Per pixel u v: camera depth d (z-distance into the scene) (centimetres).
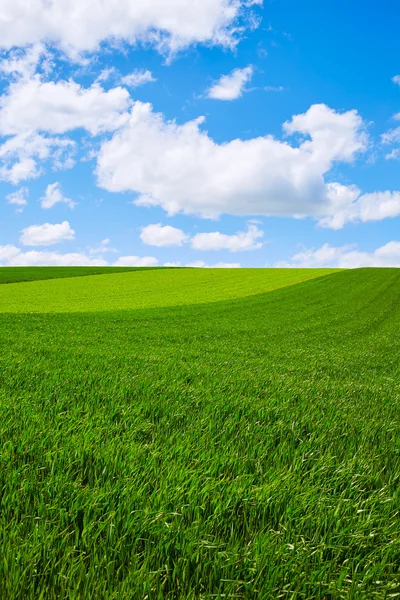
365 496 351
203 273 8312
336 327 3203
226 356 1465
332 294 5531
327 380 1028
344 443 488
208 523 291
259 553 263
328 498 331
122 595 224
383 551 274
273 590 238
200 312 3903
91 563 248
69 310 3978
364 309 4359
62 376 783
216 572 249
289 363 1422
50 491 326
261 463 406
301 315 3875
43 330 2216
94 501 308
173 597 232
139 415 552
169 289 5966
